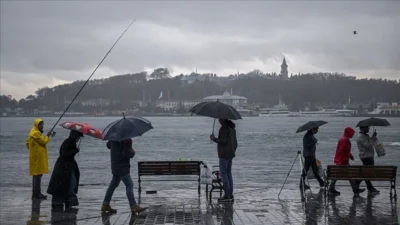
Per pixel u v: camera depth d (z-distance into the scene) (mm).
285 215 12859
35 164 16125
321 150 51062
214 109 14477
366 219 12297
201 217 12625
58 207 14102
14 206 14727
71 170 14164
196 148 56781
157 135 94750
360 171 15516
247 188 18719
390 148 54656
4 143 71125
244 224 11750
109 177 26984
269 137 83438
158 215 12945
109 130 13078
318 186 19000
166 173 16406
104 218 12695
